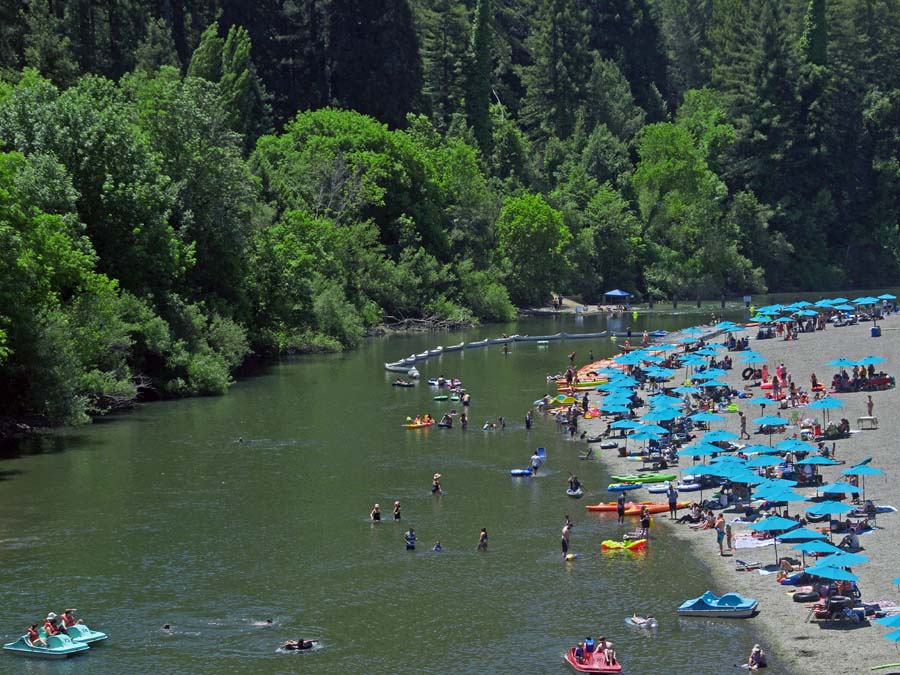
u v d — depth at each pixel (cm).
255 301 13000
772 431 8456
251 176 12469
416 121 19288
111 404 9838
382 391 10750
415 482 7394
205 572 5662
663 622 5047
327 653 4756
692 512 6525
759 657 4544
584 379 11219
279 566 5753
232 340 11419
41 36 15550
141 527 6350
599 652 4650
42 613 5134
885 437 7962
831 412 8881
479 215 18288
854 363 9644
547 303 18850
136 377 10150
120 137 10588
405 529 6388
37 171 9406
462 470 7712
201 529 6338
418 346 14125
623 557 5916
